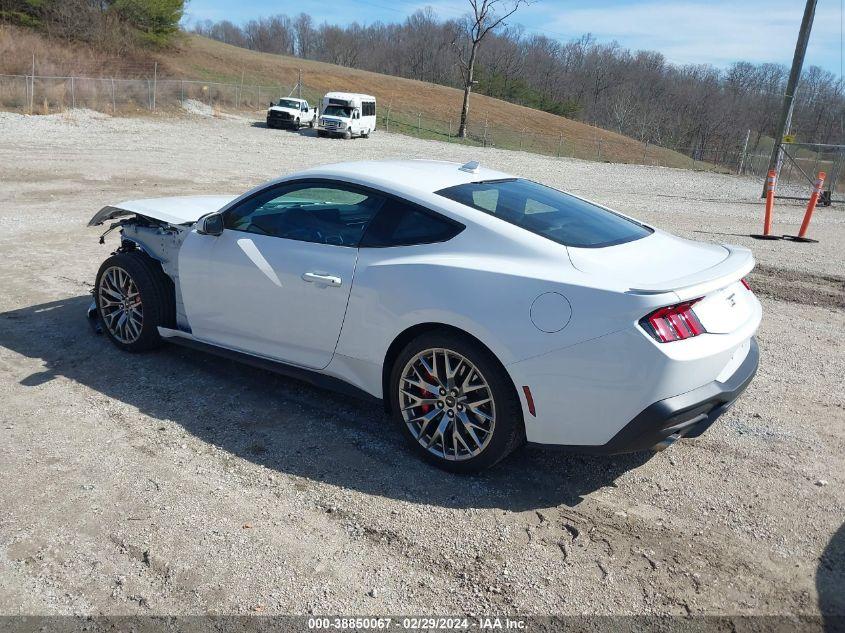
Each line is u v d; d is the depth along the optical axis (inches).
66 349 199.5
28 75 1332.4
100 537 117.4
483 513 129.6
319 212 159.8
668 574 115.0
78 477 134.9
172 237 185.9
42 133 1014.4
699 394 125.3
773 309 282.0
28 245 322.7
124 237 201.9
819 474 148.3
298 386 181.9
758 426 170.7
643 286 123.0
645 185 1015.0
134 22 1979.6
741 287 149.8
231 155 933.8
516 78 3801.7
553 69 4264.3
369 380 151.3
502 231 138.6
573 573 114.3
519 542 121.6
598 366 123.4
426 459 145.6
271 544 117.8
